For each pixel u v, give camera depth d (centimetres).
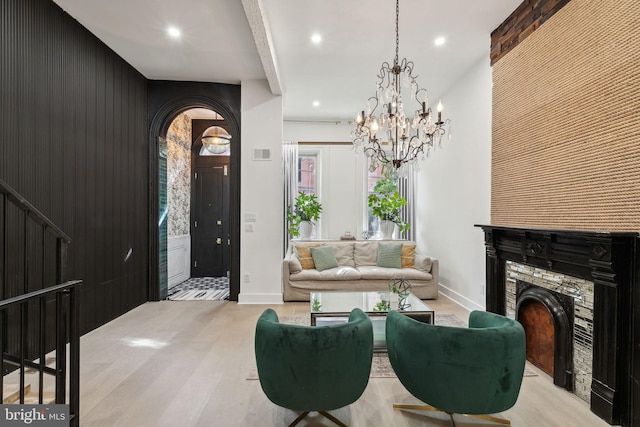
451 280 481
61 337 184
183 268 647
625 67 201
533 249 273
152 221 472
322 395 184
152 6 298
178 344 321
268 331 191
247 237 466
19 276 264
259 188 466
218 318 400
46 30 290
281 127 465
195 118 686
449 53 384
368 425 201
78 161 332
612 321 204
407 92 506
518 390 188
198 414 211
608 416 203
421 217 611
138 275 451
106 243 379
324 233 655
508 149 323
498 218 342
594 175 223
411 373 195
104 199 374
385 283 484
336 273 485
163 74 449
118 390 238
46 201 292
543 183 273
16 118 261
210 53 387
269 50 334
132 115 430
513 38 312
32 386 237
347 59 400
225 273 693
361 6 297
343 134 662
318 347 181
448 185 489
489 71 374
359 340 191
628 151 199
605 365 208
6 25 252
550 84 265
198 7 298
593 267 215
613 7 209
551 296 259
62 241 188
